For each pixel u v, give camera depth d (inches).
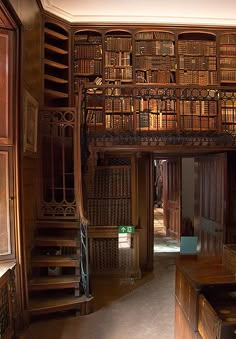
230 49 226.7
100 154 198.8
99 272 202.5
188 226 317.4
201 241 228.8
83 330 131.8
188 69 223.6
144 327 135.0
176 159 299.0
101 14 212.5
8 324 118.0
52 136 173.9
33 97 161.2
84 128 171.5
